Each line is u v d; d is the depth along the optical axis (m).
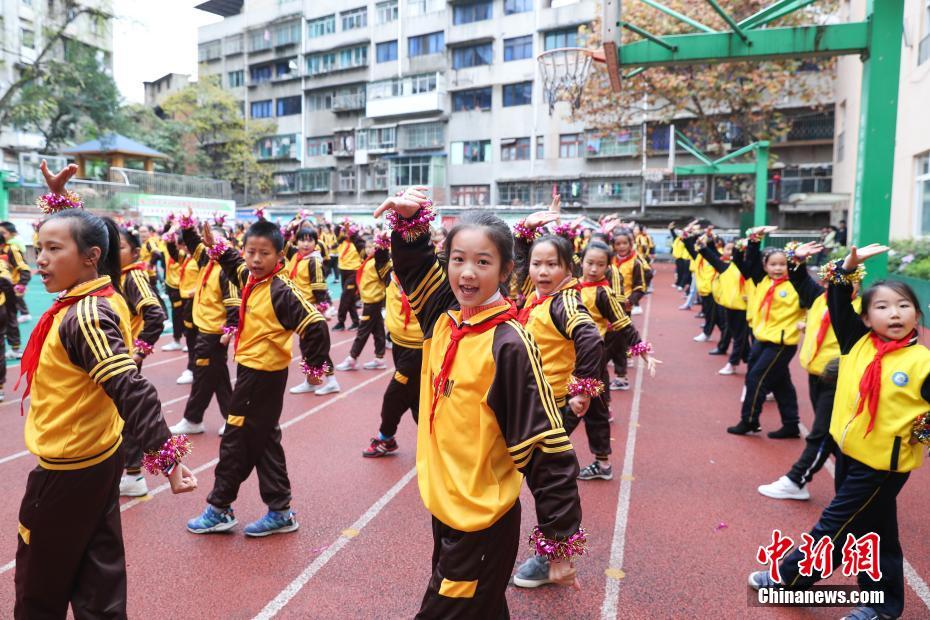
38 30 33.38
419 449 2.42
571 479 2.08
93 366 2.42
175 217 7.88
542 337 4.07
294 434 6.18
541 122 35.66
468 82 37.44
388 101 39.44
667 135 32.91
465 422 2.20
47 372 2.53
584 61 12.77
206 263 5.89
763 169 21.14
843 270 3.27
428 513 4.43
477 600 2.19
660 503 4.64
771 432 6.19
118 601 2.63
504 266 2.23
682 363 9.84
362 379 8.52
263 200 44.03
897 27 6.82
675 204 33.38
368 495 4.73
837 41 7.20
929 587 3.54
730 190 31.44
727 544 4.01
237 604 3.33
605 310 4.95
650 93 24.42
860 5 20.45
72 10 29.25
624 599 3.41
